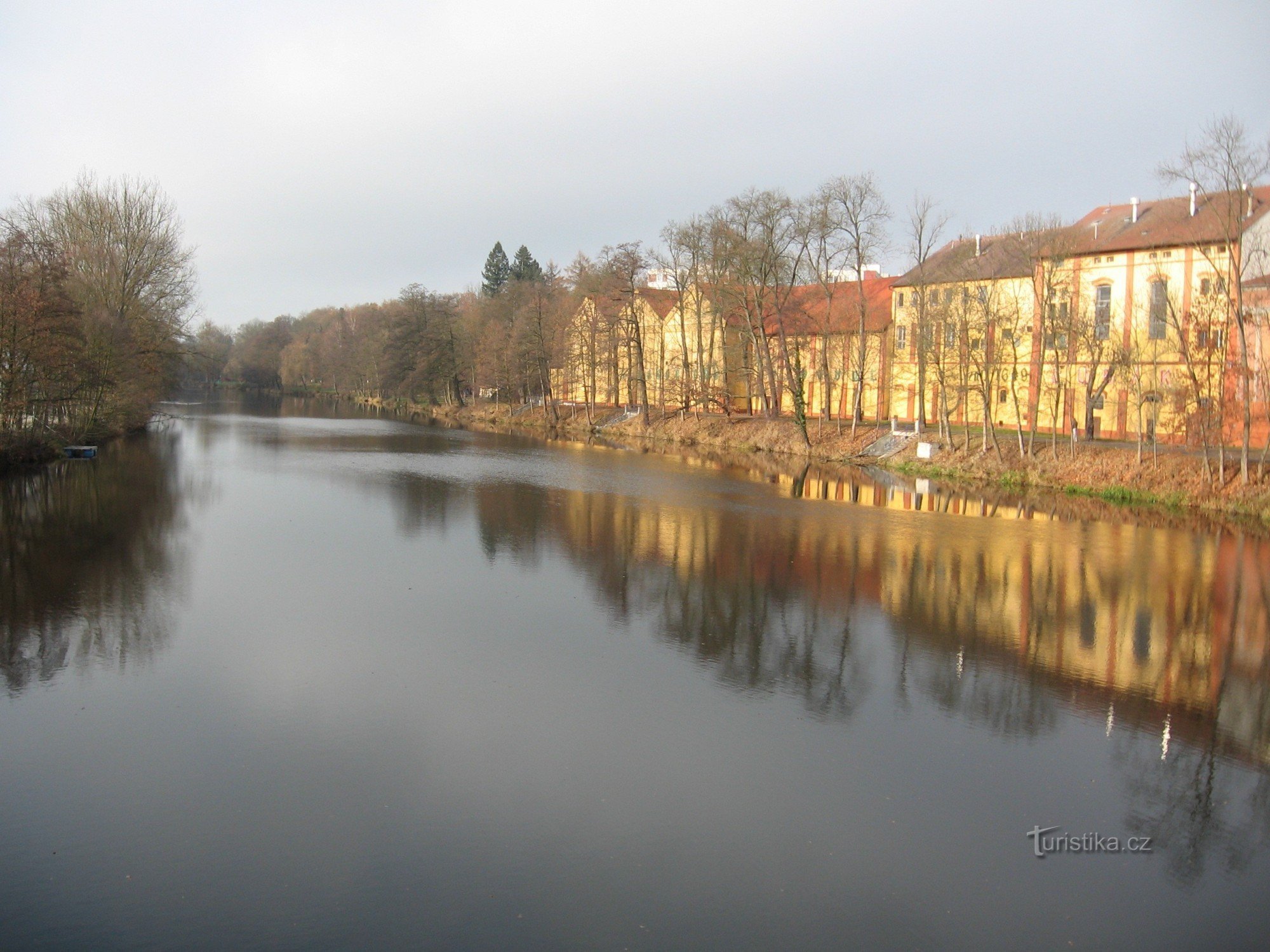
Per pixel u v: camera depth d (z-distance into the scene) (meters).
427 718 14.59
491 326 103.50
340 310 185.88
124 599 20.83
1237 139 35.84
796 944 9.36
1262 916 10.05
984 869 10.80
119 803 11.68
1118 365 42.44
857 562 26.55
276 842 10.90
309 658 17.22
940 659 18.12
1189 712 15.73
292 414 109.31
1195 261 46.41
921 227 53.72
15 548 25.91
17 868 10.27
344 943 9.16
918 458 51.56
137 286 60.16
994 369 49.78
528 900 9.96
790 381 66.81
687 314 85.31
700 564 25.94
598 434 80.50
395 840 11.04
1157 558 27.67
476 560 25.84
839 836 11.42
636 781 12.66
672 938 9.40
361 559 25.59
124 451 55.16
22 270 41.78
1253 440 41.19
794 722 14.85
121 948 8.98
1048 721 15.20
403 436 75.69
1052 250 45.56
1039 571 25.80
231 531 29.30
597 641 18.66
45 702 14.87
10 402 42.41
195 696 15.24
